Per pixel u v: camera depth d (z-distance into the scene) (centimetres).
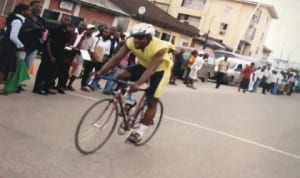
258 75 2491
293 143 1010
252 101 1936
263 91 2606
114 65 571
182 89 1738
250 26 5416
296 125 1384
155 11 3412
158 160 602
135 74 597
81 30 1005
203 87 2078
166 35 3425
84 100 922
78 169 484
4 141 516
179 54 1794
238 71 2711
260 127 1159
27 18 780
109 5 2425
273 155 814
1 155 465
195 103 1373
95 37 1049
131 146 643
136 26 552
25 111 688
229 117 1223
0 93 768
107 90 1077
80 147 534
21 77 775
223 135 912
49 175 443
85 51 959
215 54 2866
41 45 859
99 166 514
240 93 2242
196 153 693
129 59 1080
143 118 630
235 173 621
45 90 871
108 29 1050
